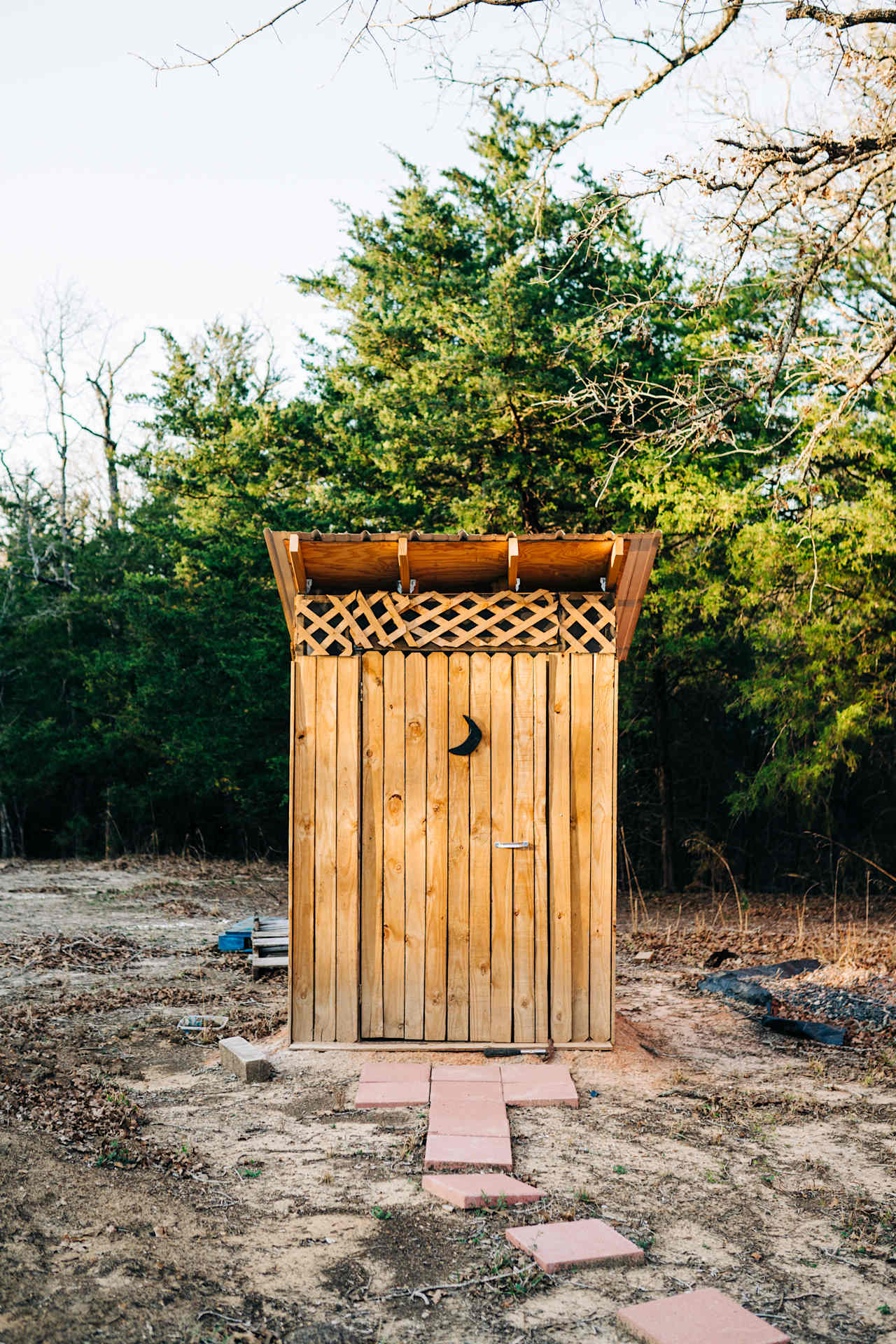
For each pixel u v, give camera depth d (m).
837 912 15.98
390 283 19.64
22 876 16.88
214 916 13.67
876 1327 3.52
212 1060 6.66
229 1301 3.56
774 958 11.08
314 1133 5.25
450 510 17.67
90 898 14.77
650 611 17.75
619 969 10.76
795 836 19.92
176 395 26.83
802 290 8.10
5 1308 3.37
